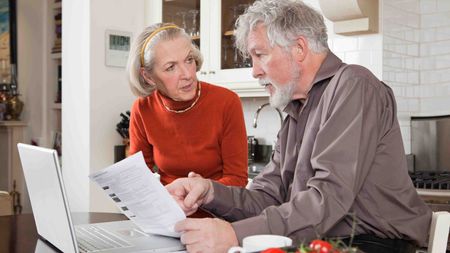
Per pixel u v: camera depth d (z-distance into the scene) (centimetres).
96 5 381
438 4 351
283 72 151
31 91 553
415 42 353
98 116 385
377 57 308
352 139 132
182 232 129
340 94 139
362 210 139
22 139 548
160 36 197
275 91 156
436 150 346
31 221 188
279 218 127
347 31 307
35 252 141
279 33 148
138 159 122
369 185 139
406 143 345
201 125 209
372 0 302
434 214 137
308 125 152
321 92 151
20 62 554
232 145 208
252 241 110
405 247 132
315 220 124
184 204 150
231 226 125
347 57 319
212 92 211
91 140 381
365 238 138
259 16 152
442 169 344
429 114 356
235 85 359
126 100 401
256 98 389
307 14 150
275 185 169
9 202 302
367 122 135
